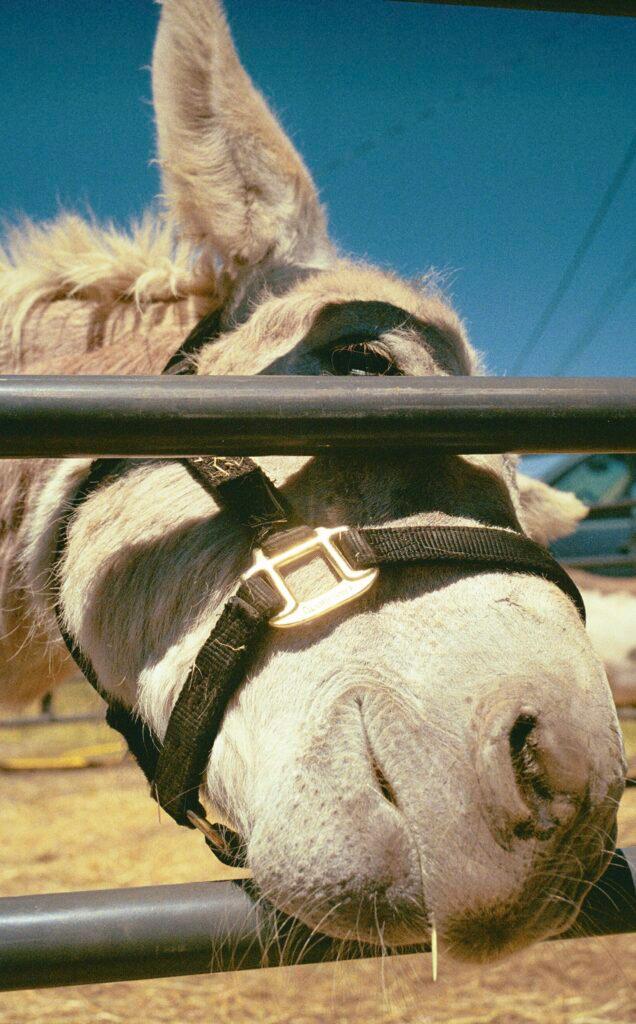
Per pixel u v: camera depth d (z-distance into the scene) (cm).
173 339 166
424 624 104
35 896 96
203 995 244
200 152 150
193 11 146
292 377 90
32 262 191
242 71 152
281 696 105
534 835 92
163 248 185
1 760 651
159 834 438
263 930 99
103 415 84
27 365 179
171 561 128
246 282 153
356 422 89
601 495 758
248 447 89
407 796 94
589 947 268
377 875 93
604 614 587
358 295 139
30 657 185
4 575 175
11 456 85
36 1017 230
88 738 785
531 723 95
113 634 137
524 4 113
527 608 106
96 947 93
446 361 139
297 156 159
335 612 107
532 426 91
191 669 114
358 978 237
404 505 118
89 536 143
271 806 100
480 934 93
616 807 100
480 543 111
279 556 110
